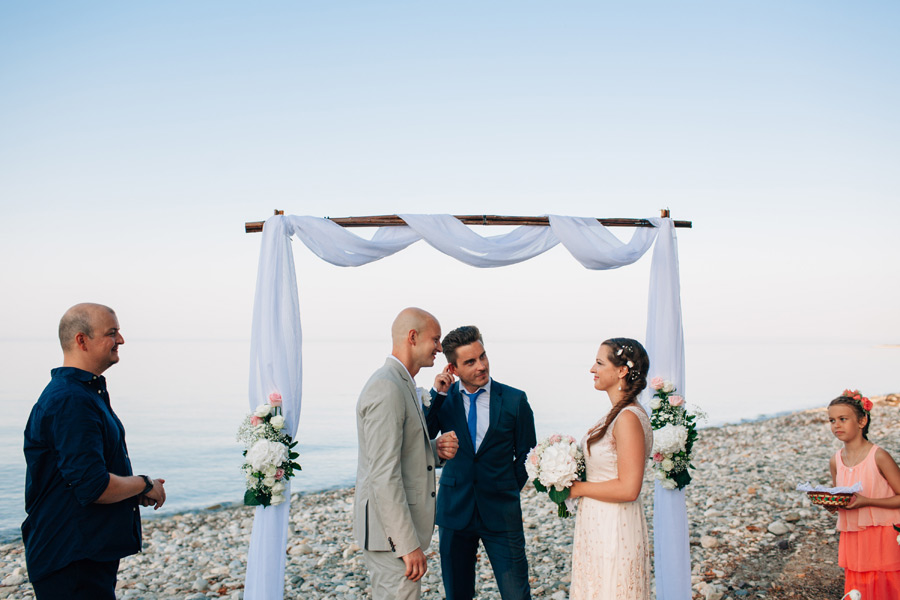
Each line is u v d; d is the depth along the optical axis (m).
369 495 3.41
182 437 17.41
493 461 4.21
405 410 3.44
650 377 4.95
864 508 3.89
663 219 5.06
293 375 4.29
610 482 3.31
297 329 4.34
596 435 3.46
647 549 3.49
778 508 7.86
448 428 4.33
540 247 4.88
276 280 4.32
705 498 8.68
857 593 2.81
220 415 21.12
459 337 4.18
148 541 7.90
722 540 6.61
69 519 3.19
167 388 29.92
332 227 4.40
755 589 5.22
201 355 61.25
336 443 16.78
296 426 4.30
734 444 14.15
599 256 4.80
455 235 4.59
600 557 3.37
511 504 4.19
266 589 4.06
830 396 26.80
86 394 3.27
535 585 5.80
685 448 4.73
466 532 4.22
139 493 3.41
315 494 10.96
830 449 12.67
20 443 16.02
